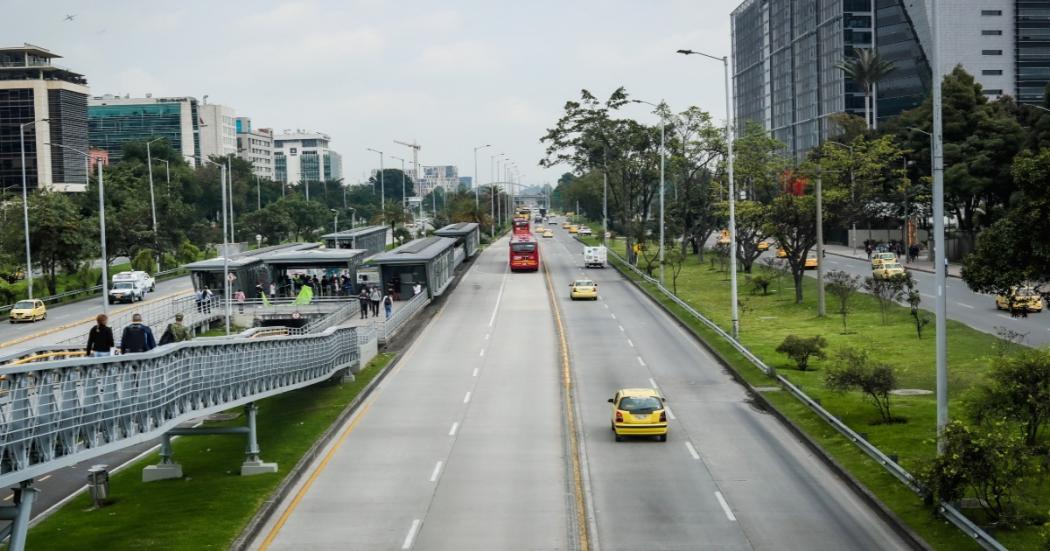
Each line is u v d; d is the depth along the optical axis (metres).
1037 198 33.41
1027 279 39.41
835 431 35.81
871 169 86.06
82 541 25.48
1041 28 147.25
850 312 68.12
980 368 45.59
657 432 35.44
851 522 26.20
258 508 28.08
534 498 28.81
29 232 81.00
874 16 162.62
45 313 71.38
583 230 182.50
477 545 24.67
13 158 160.00
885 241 125.56
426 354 57.03
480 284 94.50
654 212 152.50
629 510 27.44
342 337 47.09
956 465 24.38
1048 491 27.34
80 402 20.97
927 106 99.75
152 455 37.06
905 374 45.66
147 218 108.50
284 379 37.41
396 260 78.75
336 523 26.83
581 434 37.03
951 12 146.88
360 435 37.84
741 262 102.81
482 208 184.12
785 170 95.62
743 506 27.69
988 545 22.95
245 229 148.62
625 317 71.00
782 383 44.47
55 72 165.88
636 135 108.12
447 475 31.67
